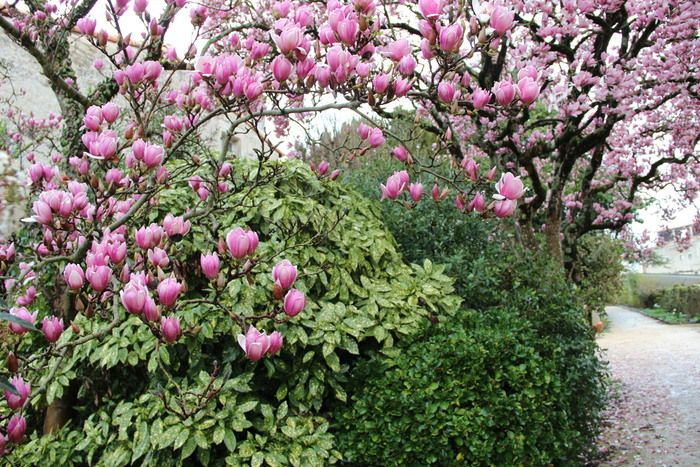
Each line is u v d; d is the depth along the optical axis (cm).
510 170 649
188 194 352
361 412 291
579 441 372
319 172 265
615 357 1087
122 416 279
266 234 345
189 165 229
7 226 156
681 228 1334
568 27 531
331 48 167
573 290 442
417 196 209
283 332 295
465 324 347
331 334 302
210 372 305
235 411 273
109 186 188
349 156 242
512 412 296
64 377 290
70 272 155
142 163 189
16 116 739
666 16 551
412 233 444
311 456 270
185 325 289
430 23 162
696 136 787
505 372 310
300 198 357
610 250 1313
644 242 1347
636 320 1897
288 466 277
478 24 169
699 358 991
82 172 192
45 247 206
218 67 180
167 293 144
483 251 454
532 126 600
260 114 185
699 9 520
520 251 481
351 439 291
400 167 510
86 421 295
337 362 300
